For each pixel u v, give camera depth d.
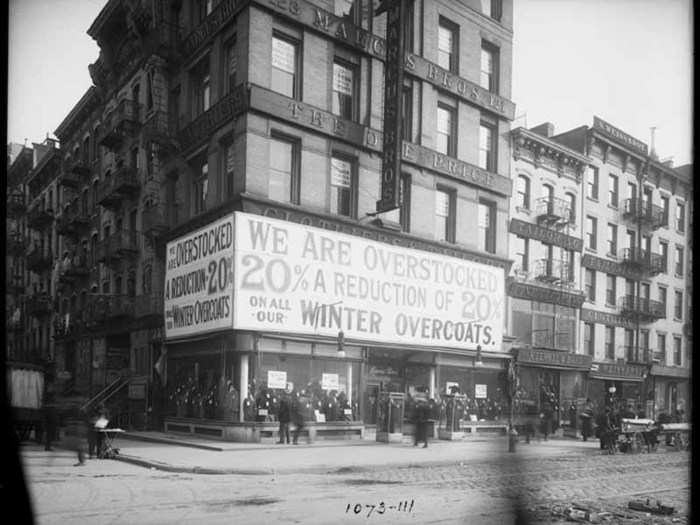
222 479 12.45
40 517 8.55
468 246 28.50
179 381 24.70
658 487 12.74
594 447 23.16
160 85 27.28
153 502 9.71
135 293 29.05
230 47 23.84
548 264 32.81
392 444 20.27
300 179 22.81
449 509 9.58
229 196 23.05
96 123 35.47
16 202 46.81
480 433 25.66
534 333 31.58
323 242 22.34
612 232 36.88
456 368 27.42
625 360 36.38
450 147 28.50
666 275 39.56
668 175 39.72
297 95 23.22
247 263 20.28
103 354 30.95
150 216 27.59
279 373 21.23
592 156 35.47
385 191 23.86
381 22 25.98
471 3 29.56
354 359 23.14
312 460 15.20
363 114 25.00
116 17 31.16
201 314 21.80
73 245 37.41
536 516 9.27
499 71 30.47
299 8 23.00
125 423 25.64
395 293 24.47
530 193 32.19
